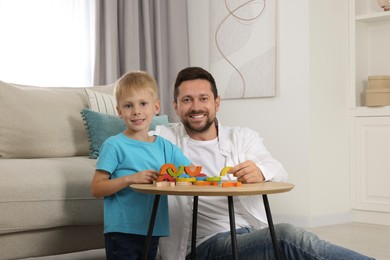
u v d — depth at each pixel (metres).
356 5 4.59
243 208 2.22
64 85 4.48
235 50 4.75
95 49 4.56
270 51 4.51
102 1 4.65
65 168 2.70
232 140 2.36
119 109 2.19
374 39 4.68
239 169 1.99
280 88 4.46
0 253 2.49
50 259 3.15
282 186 1.81
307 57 4.29
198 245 2.17
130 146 2.14
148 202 2.09
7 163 2.66
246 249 2.00
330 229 4.11
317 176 4.32
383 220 4.36
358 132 4.48
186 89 2.22
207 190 1.67
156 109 2.24
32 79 4.31
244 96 4.68
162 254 2.22
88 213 2.66
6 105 3.09
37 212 2.53
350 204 4.52
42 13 4.36
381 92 4.32
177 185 1.88
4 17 4.15
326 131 4.39
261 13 4.57
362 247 3.42
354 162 4.50
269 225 1.87
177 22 5.08
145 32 4.89
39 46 4.34
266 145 4.55
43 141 3.12
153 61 5.01
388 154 4.32
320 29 4.36
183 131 2.36
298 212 4.32
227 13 4.81
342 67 4.52
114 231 2.05
